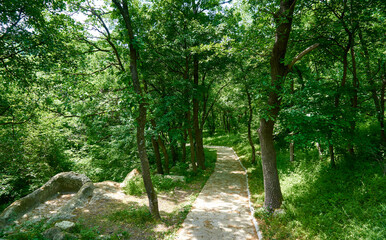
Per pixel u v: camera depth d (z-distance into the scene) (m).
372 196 5.43
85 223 6.28
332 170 7.63
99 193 8.59
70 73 7.39
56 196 8.94
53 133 11.91
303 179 8.08
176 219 6.90
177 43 11.45
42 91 6.95
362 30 7.52
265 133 7.16
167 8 11.56
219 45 7.89
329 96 7.05
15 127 8.83
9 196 11.28
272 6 6.68
